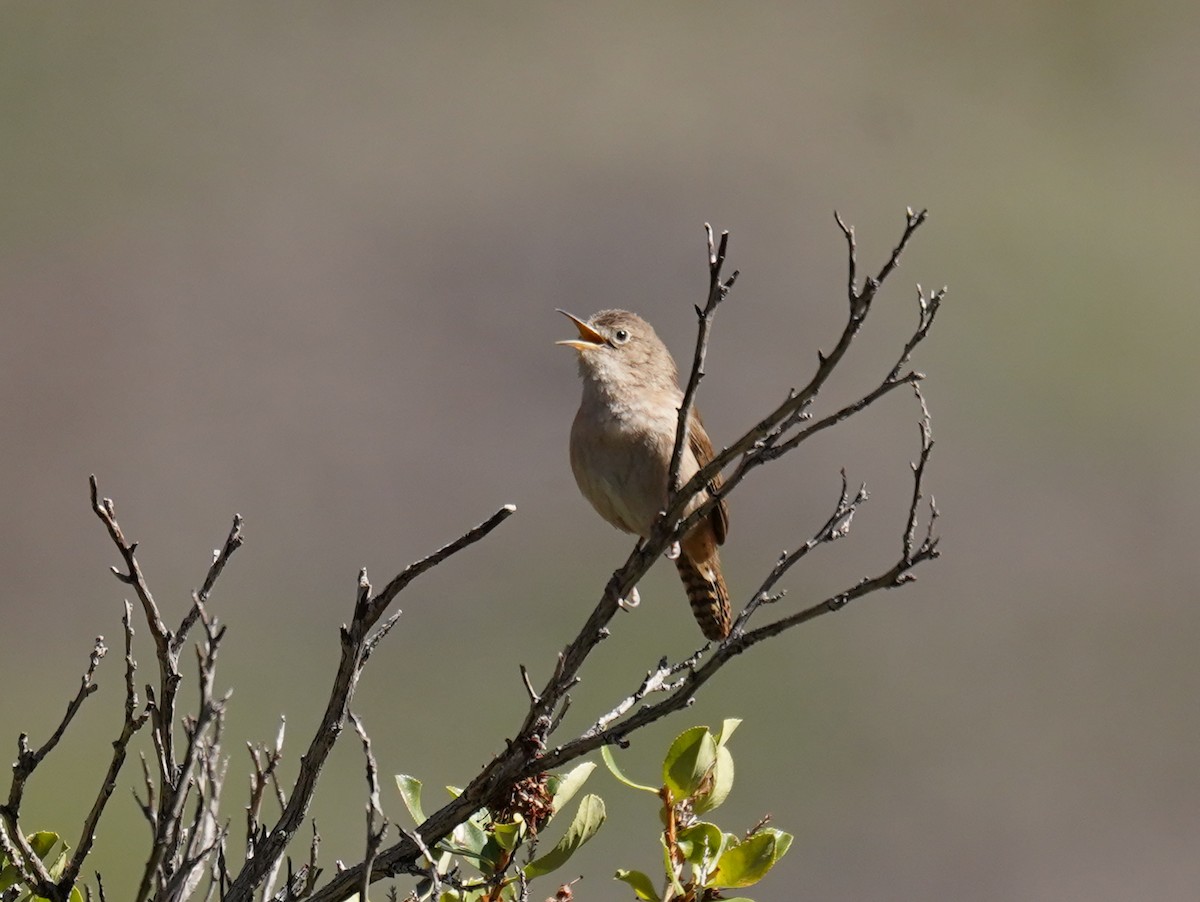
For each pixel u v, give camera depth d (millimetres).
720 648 4840
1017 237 21156
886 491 17281
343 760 11688
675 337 19578
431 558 4582
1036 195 21891
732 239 20844
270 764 4816
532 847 4902
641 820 11242
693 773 4840
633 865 11000
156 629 4500
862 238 20984
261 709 12547
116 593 15156
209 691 3994
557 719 5016
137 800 4293
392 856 4883
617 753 12242
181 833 4527
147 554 15789
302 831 10391
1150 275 20984
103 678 13500
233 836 9430
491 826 5105
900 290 20141
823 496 17000
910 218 4566
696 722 13406
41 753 4586
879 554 16562
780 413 4875
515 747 4914
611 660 13742
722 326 19484
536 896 6812
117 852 10320
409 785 5051
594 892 10805
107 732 12398
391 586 4621
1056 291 20406
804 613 4781
